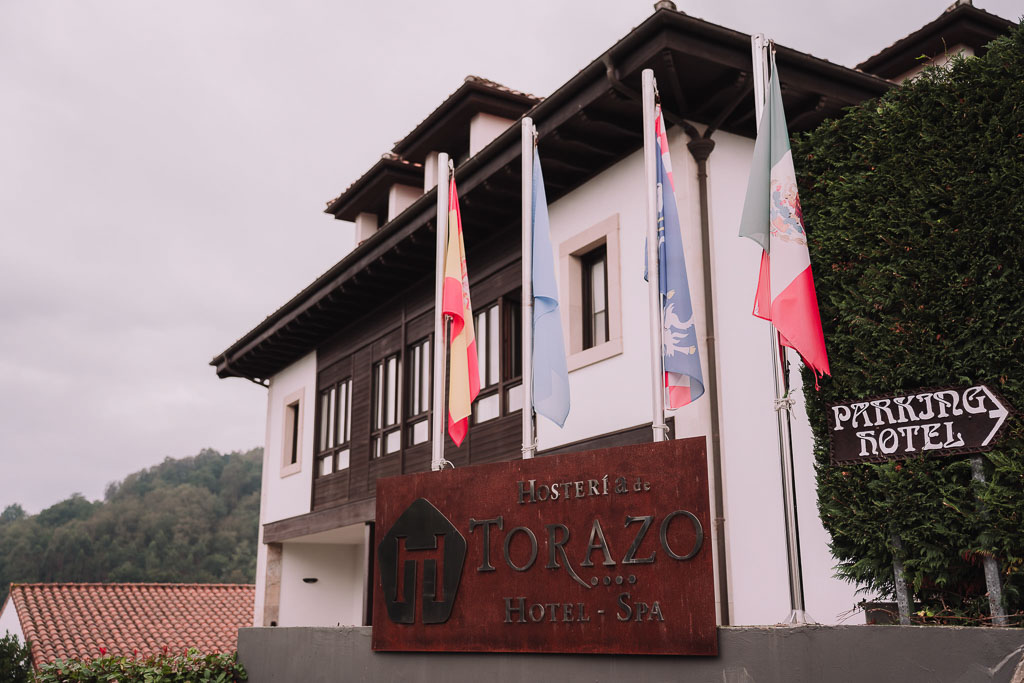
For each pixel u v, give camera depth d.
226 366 20.05
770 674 6.52
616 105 10.34
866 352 7.97
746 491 9.63
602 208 11.28
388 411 15.59
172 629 23.80
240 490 97.94
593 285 11.56
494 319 13.09
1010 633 5.54
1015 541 6.77
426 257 14.17
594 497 7.70
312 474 17.75
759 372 10.17
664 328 8.37
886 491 7.51
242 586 28.20
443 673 8.49
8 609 25.33
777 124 8.03
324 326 17.48
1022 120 7.34
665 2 9.27
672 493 7.27
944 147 7.79
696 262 10.03
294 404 19.45
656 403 8.12
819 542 10.09
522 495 8.16
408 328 15.21
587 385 11.02
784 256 7.66
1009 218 7.25
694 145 10.34
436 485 8.83
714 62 9.58
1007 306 7.18
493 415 12.80
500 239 13.09
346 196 19.39
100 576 82.12
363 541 18.67
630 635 7.23
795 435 10.26
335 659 9.91
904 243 7.82
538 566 7.91
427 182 17.45
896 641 5.98
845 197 8.46
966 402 7.16
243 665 12.04
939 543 7.26
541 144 11.03
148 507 89.31
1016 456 6.87
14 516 137.50
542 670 7.74
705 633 6.87
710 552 6.98
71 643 21.55
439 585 8.61
